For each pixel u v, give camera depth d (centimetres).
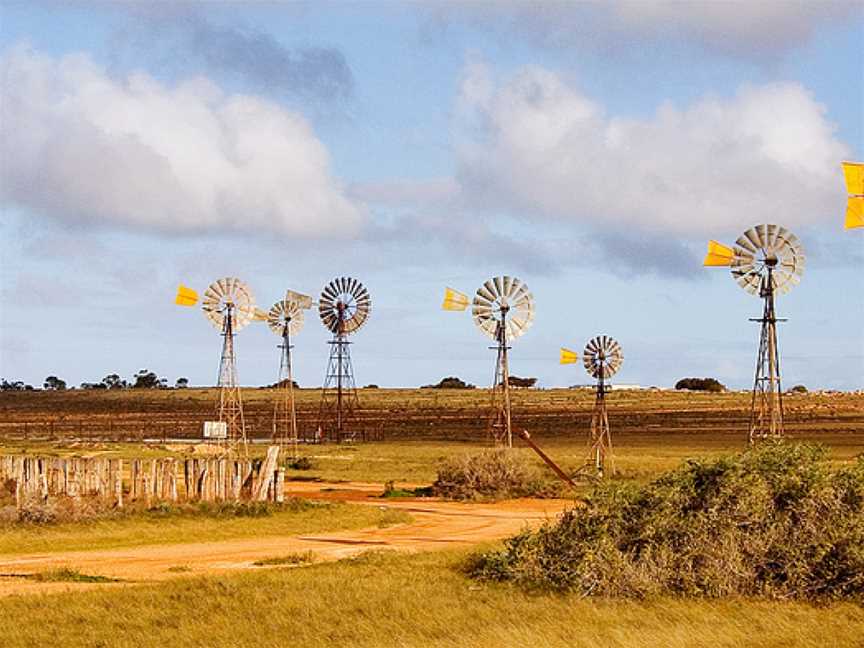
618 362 7531
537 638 2019
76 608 2392
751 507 2622
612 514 2772
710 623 2159
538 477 6138
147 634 2161
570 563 2680
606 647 1953
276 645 2062
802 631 2072
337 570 2991
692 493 2764
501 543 3397
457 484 5991
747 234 6412
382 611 2353
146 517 4272
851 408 17388
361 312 11538
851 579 2406
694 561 2566
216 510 4488
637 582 2516
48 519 4053
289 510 4656
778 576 2488
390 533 4288
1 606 2428
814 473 2681
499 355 7350
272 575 2861
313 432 13538
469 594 2544
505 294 7388
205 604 2430
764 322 6378
